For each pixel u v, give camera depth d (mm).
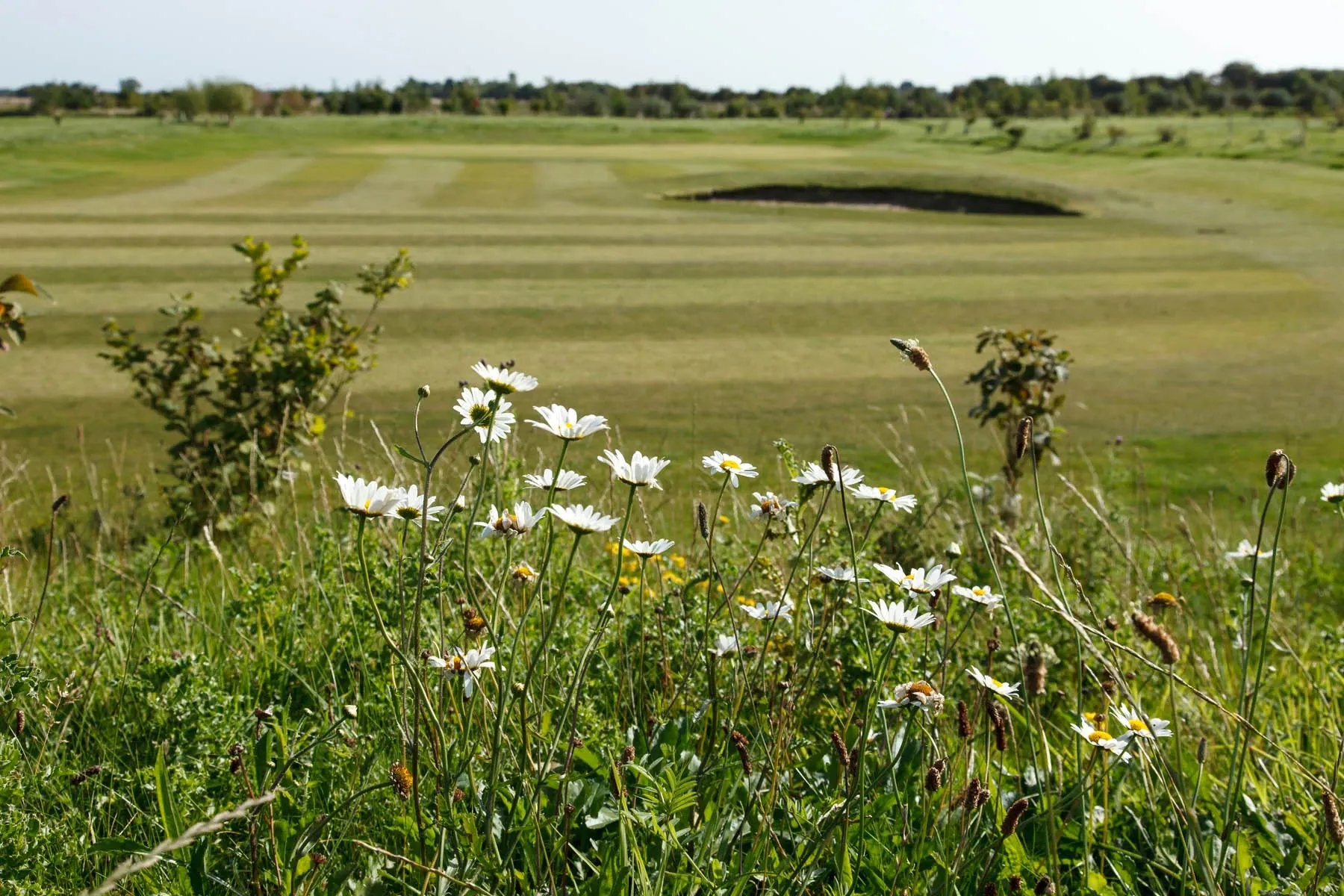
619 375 14242
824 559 2801
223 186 42531
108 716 2529
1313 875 2037
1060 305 20141
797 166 60969
